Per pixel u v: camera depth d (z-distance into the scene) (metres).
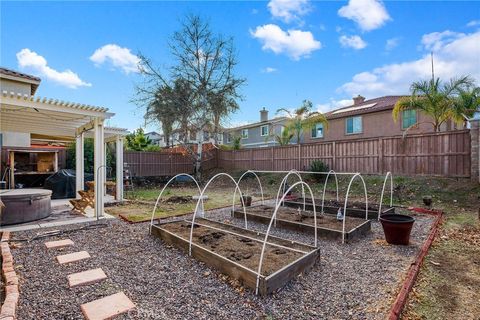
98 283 3.04
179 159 18.36
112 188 11.34
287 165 15.22
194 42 16.33
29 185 11.04
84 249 4.24
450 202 7.87
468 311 2.57
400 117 16.06
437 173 9.74
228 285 3.00
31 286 2.95
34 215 6.17
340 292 2.87
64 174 10.12
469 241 4.66
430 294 2.88
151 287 2.95
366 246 4.52
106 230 5.44
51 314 2.42
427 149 10.02
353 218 5.98
